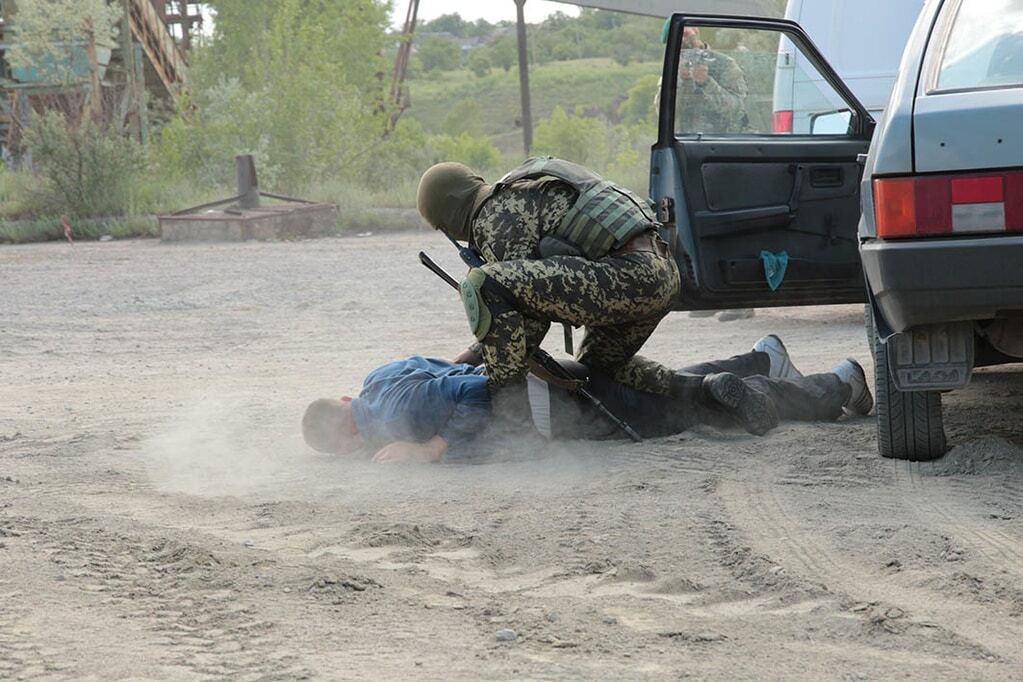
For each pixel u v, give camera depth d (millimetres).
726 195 7133
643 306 5078
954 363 4379
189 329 11094
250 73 34594
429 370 5426
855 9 10969
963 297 4109
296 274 15805
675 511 4137
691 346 8984
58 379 8328
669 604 3227
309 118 30094
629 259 5043
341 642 2939
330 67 32188
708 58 7258
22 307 13023
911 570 3430
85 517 4199
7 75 32656
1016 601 3158
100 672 2752
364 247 19875
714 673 2721
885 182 4195
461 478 4766
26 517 4227
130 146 26859
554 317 5051
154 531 3986
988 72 4312
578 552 3688
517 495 4438
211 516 4242
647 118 86938
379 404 5223
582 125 41062
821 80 7555
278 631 3020
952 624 3023
